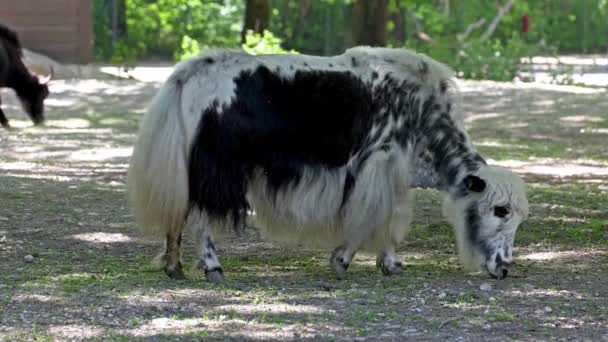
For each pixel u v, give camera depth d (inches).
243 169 389.7
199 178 382.6
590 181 719.1
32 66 1355.8
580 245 482.0
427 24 1974.7
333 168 400.8
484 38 1717.5
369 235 405.4
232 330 323.6
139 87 1267.2
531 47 1651.1
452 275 416.8
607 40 2364.7
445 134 413.1
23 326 326.6
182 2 1871.3
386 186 403.9
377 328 327.9
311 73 398.6
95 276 403.5
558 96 1230.9
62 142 892.6
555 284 398.6
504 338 318.3
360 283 398.3
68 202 583.2
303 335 318.7
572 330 329.4
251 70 392.8
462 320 339.9
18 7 1505.9
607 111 1125.1
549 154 871.1
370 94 403.5
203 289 381.4
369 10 1387.8
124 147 871.1
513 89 1288.1
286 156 394.9
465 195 406.6
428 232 515.2
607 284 399.5
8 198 586.2
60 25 1523.1
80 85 1277.1
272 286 389.7
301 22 2097.7
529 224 531.8
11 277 400.8
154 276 405.7
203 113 383.2
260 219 407.2
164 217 383.6
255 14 1535.4
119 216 544.4
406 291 383.2
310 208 400.5
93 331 321.4
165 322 331.9
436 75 416.2
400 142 408.2
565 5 2394.2
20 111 1103.6
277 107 392.8
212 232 397.4
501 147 908.6
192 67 390.6
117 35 1881.2
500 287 390.6
